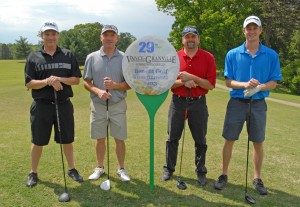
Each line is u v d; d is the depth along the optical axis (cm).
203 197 424
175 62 429
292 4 3278
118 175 487
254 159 458
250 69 432
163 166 514
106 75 454
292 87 3406
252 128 440
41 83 416
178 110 456
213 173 511
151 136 440
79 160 549
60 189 434
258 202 415
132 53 429
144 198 416
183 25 3138
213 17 3014
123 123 470
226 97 1823
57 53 434
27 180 456
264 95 435
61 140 449
